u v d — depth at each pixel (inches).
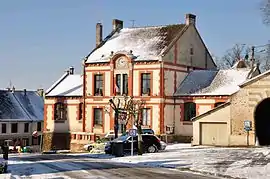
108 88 2316.7
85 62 2391.7
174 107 2228.1
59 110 2527.1
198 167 1112.8
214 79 2235.5
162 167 1145.4
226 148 1632.6
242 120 1727.4
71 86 2566.4
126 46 2370.8
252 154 1337.4
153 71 2197.3
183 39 2327.8
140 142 1540.4
